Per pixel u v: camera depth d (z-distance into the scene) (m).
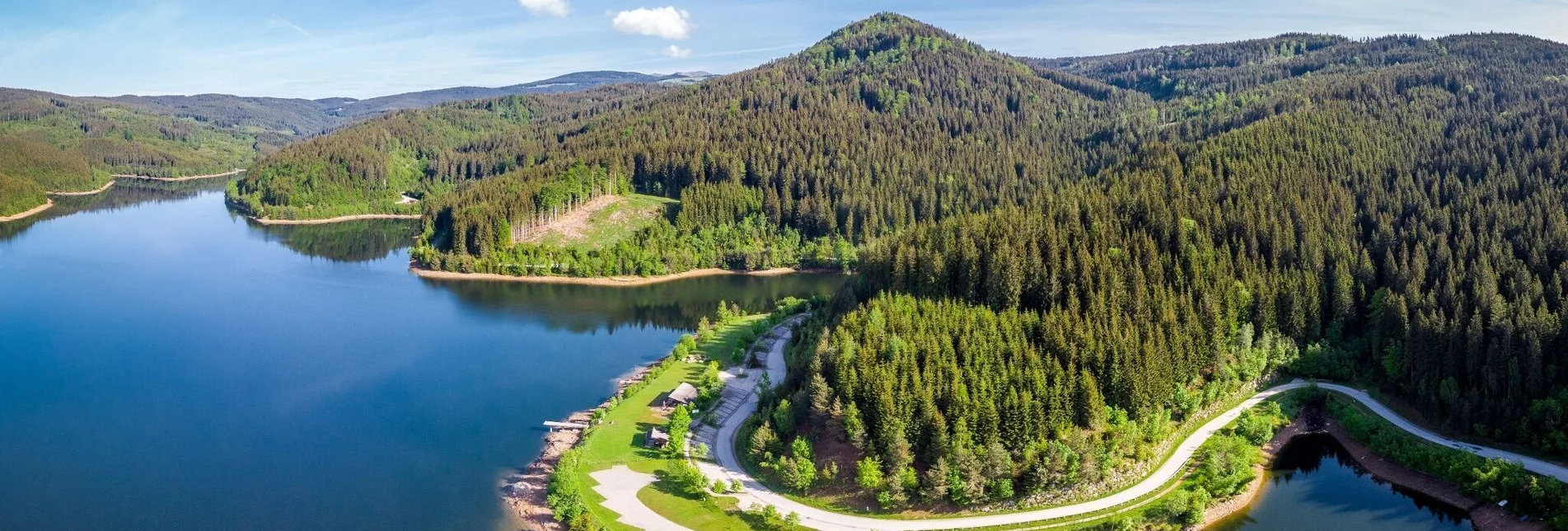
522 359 181.88
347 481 124.12
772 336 190.25
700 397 149.38
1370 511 114.06
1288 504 116.12
